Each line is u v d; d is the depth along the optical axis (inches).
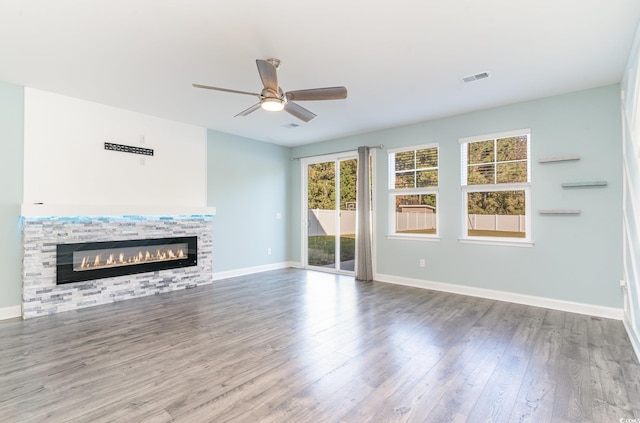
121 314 148.9
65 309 154.3
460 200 185.5
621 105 136.6
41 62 121.3
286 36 103.0
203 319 141.9
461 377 92.2
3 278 141.9
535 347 112.0
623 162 135.9
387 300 171.8
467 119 182.2
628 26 97.2
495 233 176.2
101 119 169.3
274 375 93.4
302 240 271.4
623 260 137.6
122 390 85.4
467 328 130.3
